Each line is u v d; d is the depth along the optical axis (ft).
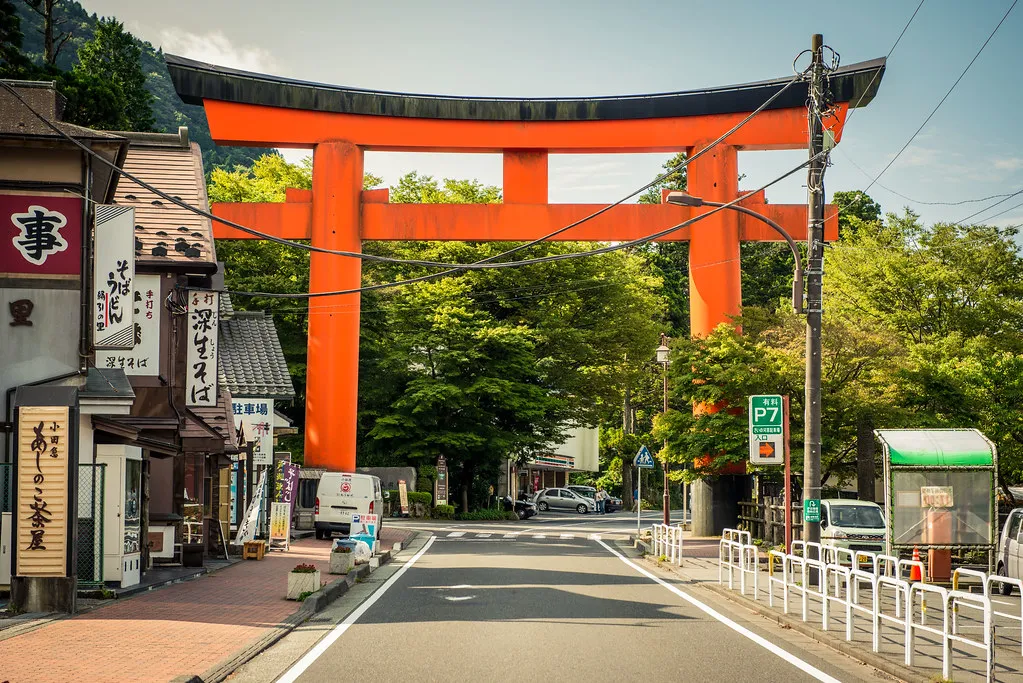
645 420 271.28
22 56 125.90
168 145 82.43
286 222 124.88
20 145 51.57
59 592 47.26
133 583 58.65
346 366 126.72
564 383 177.88
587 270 175.11
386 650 39.22
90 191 53.26
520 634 43.55
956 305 132.16
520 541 115.75
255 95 121.80
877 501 128.36
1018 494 114.21
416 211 123.85
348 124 124.06
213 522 83.82
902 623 36.47
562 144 121.80
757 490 112.27
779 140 120.06
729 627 46.68
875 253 139.64
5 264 51.57
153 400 66.64
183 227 72.74
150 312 67.97
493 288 177.37
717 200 120.47
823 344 102.42
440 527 143.84
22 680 31.30
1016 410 97.71
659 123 121.60
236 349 119.96
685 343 112.47
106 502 57.00
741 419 108.68
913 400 101.04
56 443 47.73
